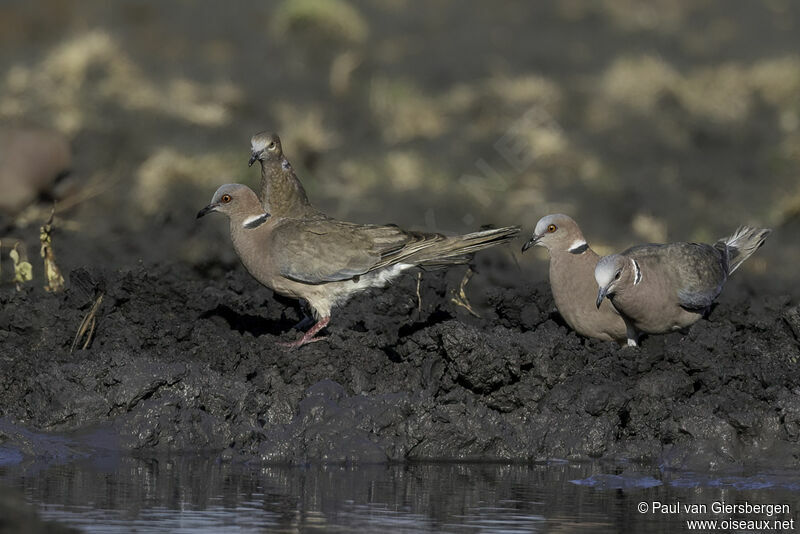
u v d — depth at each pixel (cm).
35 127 2220
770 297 1491
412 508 969
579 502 1002
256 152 1338
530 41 3378
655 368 1249
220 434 1163
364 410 1166
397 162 2483
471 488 1040
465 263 1347
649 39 3397
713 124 2772
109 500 973
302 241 1302
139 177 2317
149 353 1282
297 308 1436
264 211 1334
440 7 3712
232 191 1323
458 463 1141
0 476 1038
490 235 1329
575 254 1328
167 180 2312
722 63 3172
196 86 2820
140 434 1145
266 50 3192
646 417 1192
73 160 2394
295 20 3206
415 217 2283
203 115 2645
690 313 1334
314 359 1254
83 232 1936
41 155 2056
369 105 2848
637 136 2734
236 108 2736
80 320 1315
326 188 2391
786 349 1323
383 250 1308
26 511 934
